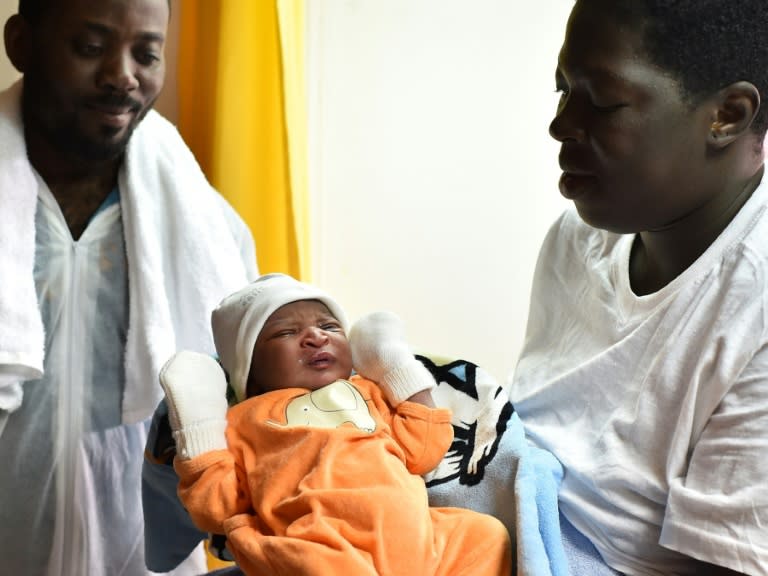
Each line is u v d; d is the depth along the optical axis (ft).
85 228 4.05
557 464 2.98
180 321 4.30
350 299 6.62
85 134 3.70
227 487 2.91
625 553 2.82
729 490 2.51
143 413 4.04
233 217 4.64
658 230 2.90
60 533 4.04
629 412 2.87
